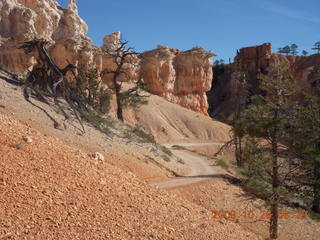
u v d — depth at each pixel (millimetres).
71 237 5988
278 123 15734
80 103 23016
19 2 57406
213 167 30422
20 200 6508
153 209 9344
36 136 10930
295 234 18562
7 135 9578
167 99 84812
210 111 124750
